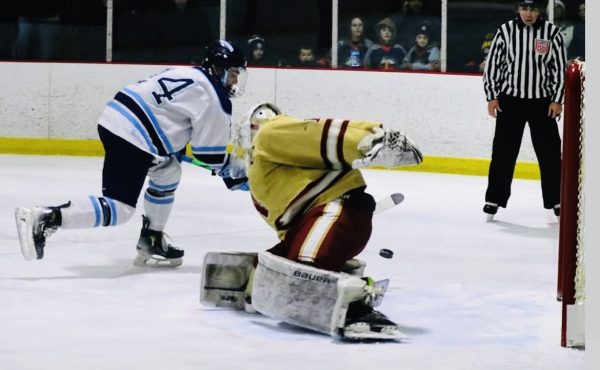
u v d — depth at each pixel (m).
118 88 23.39
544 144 15.94
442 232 14.65
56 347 7.75
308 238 8.21
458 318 9.16
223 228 14.50
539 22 15.81
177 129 10.77
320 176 8.34
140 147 10.59
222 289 9.20
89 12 23.84
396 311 9.41
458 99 21.72
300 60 23.17
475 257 12.64
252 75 22.84
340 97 22.45
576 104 7.92
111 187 10.55
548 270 11.81
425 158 22.06
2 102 23.59
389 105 22.17
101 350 7.68
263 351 7.73
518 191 19.59
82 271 11.12
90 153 23.50
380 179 20.81
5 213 15.23
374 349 7.86
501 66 15.90
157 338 8.12
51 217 10.07
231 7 23.42
